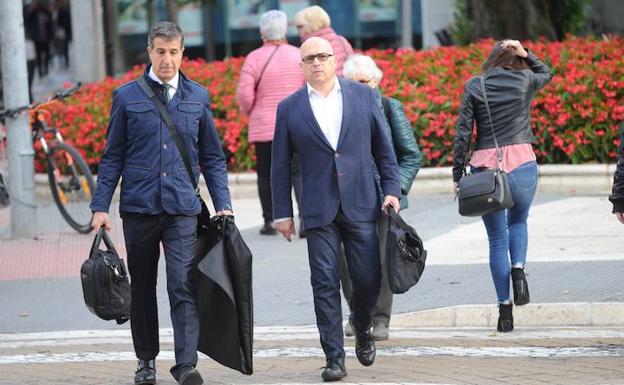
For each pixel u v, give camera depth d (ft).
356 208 33.76
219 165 33.78
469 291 43.98
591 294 42.16
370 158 34.04
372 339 34.88
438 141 68.33
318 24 55.62
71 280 50.70
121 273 33.06
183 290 32.65
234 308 32.12
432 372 34.37
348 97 33.99
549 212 58.54
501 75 39.47
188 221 33.09
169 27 33.06
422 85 72.43
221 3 120.16
